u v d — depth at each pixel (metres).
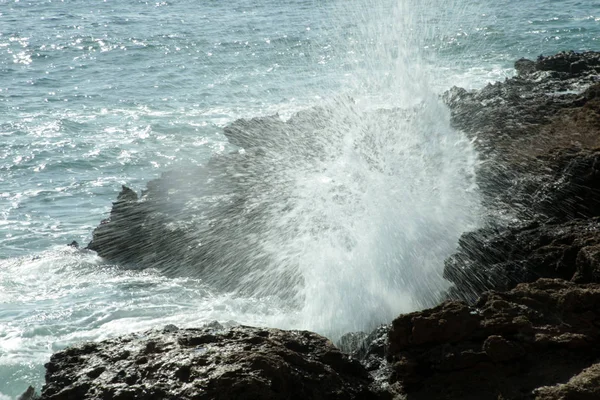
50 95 24.48
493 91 14.11
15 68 28.94
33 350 8.21
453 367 5.74
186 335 6.10
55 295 9.78
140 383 5.51
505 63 24.36
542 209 8.25
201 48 31.41
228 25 36.12
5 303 9.53
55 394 5.57
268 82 24.62
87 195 15.30
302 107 21.02
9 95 24.50
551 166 8.92
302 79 24.44
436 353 5.85
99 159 17.67
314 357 5.98
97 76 27.31
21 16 42.53
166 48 31.86
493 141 10.10
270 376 5.46
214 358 5.60
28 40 34.25
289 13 38.25
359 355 6.79
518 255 7.44
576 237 7.37
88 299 9.48
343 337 7.09
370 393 5.90
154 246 10.65
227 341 5.96
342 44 28.66
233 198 10.77
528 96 13.30
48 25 38.84
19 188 15.73
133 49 31.84
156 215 11.08
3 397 7.14
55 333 8.60
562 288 6.31
